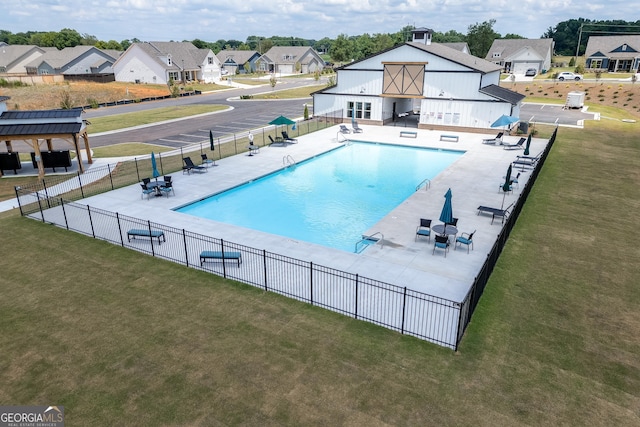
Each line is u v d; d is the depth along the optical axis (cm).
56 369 1110
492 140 3762
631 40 9188
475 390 1020
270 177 2908
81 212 2205
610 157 3297
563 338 1212
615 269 1611
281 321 1298
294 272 1585
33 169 3111
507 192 2477
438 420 937
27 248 1809
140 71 9288
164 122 5122
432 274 1562
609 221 2075
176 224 2034
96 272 1609
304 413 958
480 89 4038
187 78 10231
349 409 967
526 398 996
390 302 1386
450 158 3384
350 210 2328
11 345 1205
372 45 13400
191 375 1079
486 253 1731
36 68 9838
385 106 4672
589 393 1012
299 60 13500
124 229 1984
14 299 1434
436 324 1272
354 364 1111
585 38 14688
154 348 1182
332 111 4906
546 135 4031
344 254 1723
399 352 1155
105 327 1279
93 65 9975
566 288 1477
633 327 1267
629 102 5866
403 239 1862
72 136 2905
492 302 1386
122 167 3112
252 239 1869
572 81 7700
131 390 1034
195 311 1355
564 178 2766
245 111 5938
